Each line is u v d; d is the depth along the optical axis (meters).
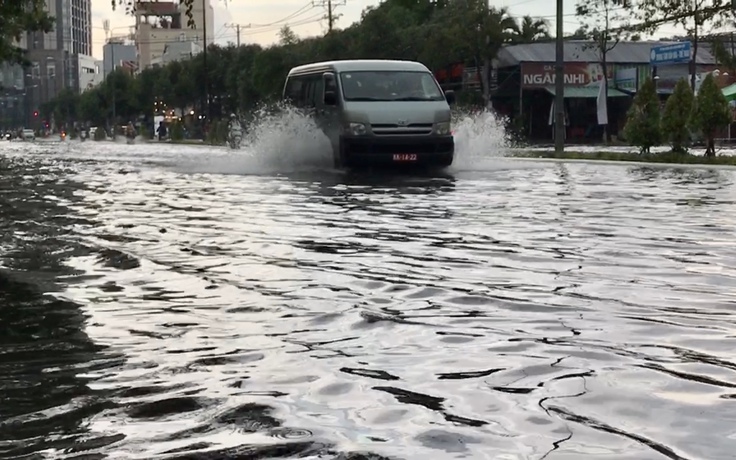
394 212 10.02
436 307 4.77
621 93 50.06
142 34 150.50
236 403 3.11
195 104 80.00
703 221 9.03
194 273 5.91
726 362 3.61
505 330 4.22
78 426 2.89
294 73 21.14
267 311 4.69
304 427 2.85
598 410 2.98
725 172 18.12
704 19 39.44
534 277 5.70
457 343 3.97
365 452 2.61
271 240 7.59
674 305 4.79
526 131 49.88
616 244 7.29
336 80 18.09
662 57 45.12
